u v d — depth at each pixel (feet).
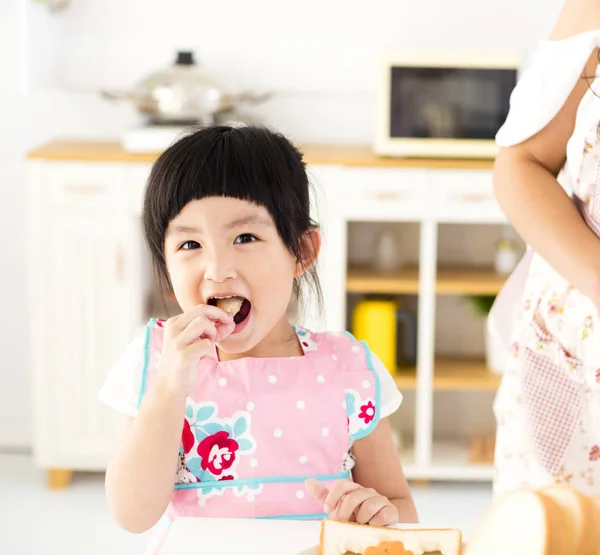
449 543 2.48
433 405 10.62
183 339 2.96
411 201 9.05
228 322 3.03
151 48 10.07
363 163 8.96
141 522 3.09
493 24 9.96
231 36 10.05
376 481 3.56
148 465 3.01
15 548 8.25
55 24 10.02
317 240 3.52
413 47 10.03
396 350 9.71
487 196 9.02
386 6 9.98
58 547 8.30
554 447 3.97
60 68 10.09
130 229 9.10
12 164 10.21
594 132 3.79
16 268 10.39
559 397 3.96
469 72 8.99
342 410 3.44
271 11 10.02
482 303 9.82
